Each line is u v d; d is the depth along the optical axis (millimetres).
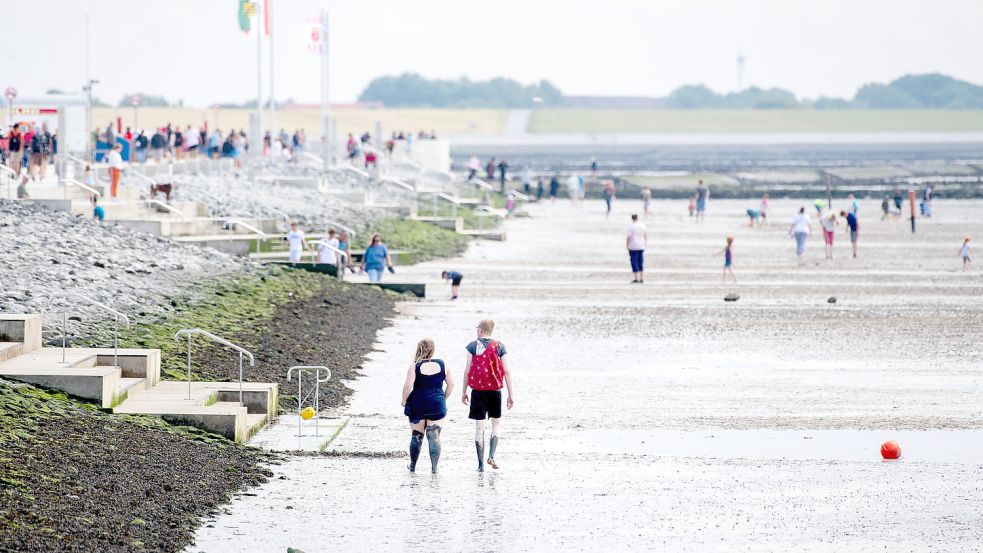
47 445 58406
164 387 75750
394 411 80562
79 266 110375
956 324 121625
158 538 50312
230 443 67562
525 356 103938
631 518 55875
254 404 75438
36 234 119750
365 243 188750
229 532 52562
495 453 69062
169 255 128875
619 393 87938
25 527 48156
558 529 54094
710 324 122062
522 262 183250
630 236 157625
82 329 87250
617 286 154000
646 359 102562
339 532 53156
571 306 135125
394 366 97500
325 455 67500
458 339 112000
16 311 88438
